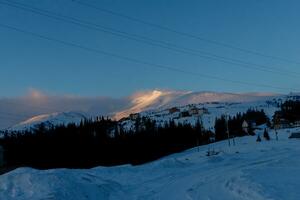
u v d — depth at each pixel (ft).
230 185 87.45
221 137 547.49
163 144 382.01
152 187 99.40
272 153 219.61
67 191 72.43
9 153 284.61
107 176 124.98
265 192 70.85
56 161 302.66
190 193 81.41
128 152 336.29
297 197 64.08
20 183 74.02
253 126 597.52
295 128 520.01
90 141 318.04
